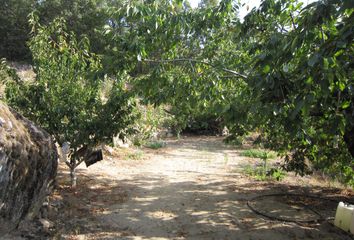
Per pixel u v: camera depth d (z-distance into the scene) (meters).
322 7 2.64
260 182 8.47
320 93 3.03
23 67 21.91
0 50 29.98
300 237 4.99
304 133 4.51
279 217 5.86
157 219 5.56
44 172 4.65
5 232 4.08
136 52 4.52
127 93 6.31
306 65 2.91
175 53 5.79
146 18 4.73
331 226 5.46
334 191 7.85
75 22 31.45
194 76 5.50
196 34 5.44
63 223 5.09
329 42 2.63
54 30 6.76
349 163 7.11
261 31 5.12
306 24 2.91
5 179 3.68
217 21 5.24
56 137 6.31
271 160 11.59
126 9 4.55
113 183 7.73
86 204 6.05
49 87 6.21
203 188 7.73
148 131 13.52
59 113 6.07
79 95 6.27
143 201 6.51
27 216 4.54
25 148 4.07
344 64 2.88
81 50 6.50
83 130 6.27
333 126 3.26
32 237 4.33
